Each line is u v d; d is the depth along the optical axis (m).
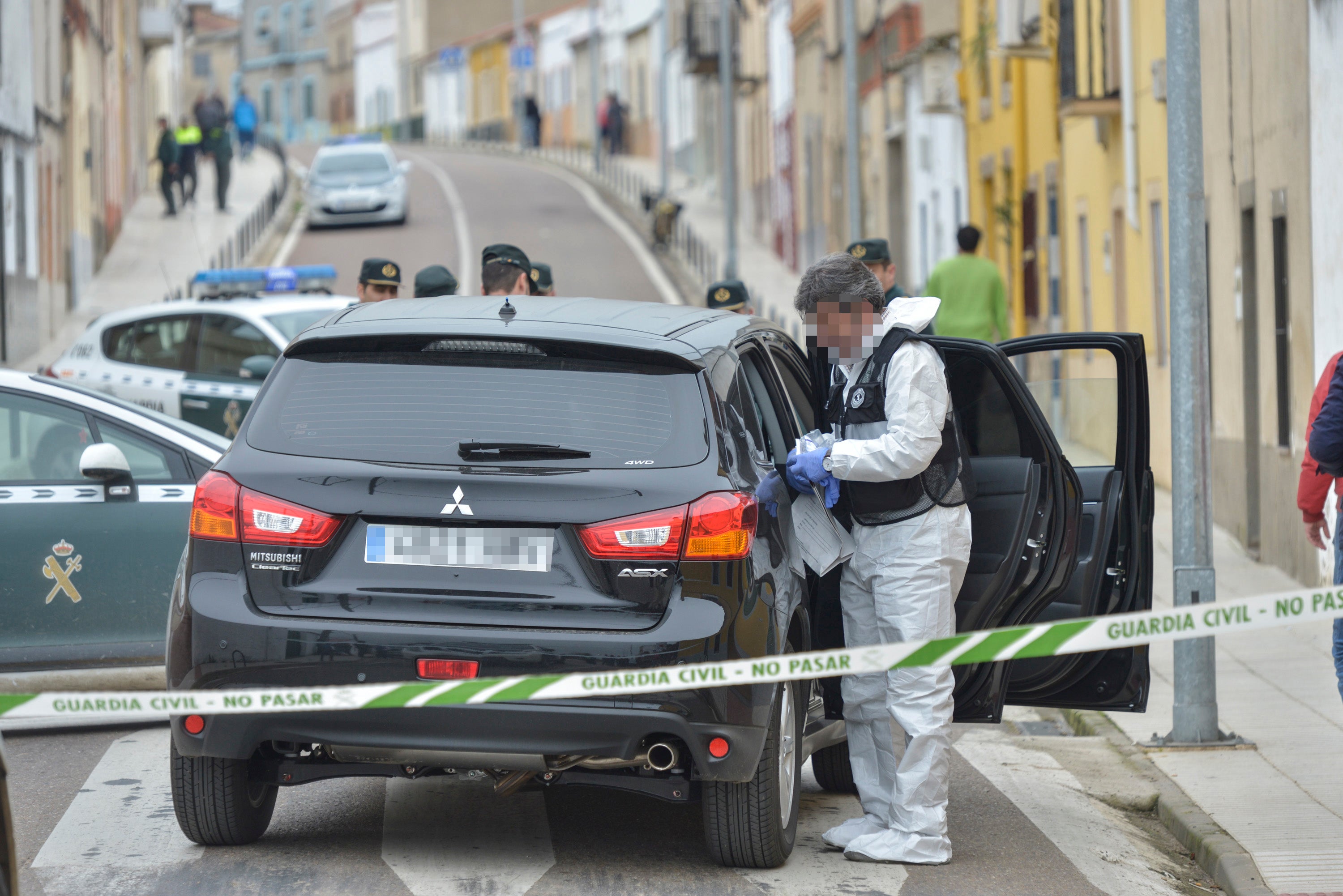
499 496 19.89
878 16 120.50
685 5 199.75
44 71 102.69
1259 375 50.66
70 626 29.22
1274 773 27.48
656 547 19.72
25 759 27.09
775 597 20.39
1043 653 18.53
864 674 23.02
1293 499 46.72
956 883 21.50
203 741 20.30
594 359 20.73
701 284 131.12
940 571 21.81
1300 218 45.47
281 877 20.67
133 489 29.52
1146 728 31.17
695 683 19.17
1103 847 23.78
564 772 20.67
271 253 136.12
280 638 19.89
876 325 21.83
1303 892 21.36
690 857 22.06
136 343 53.47
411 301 23.06
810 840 23.39
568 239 154.62
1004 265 88.75
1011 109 85.94
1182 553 29.83
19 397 29.80
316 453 20.38
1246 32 51.16
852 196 80.25
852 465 21.36
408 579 19.89
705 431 20.42
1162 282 62.00
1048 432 22.72
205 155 162.50
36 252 97.75
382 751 20.11
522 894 20.14
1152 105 61.94
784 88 165.62
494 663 19.62
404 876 20.81
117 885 20.30
